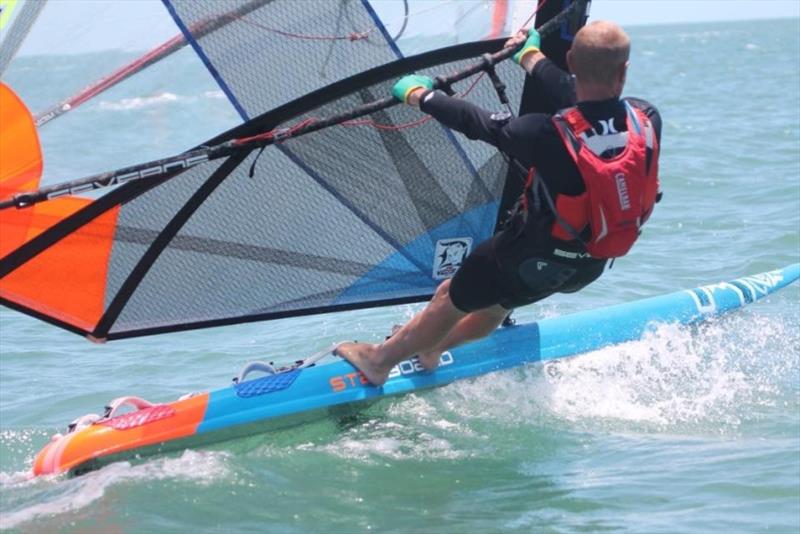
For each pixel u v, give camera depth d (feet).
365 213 68.95
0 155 55.72
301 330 94.63
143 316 66.23
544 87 61.62
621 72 55.67
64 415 77.36
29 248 61.00
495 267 61.00
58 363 89.86
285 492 58.95
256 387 66.85
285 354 88.38
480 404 70.59
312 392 67.51
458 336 68.69
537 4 66.23
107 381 84.48
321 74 62.80
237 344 92.63
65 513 56.80
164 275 65.51
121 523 55.42
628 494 56.29
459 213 71.26
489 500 57.06
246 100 61.57
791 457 59.62
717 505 53.98
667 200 139.85
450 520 54.70
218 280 67.10
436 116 59.21
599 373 74.28
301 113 63.36
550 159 55.72
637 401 70.59
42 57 57.21
